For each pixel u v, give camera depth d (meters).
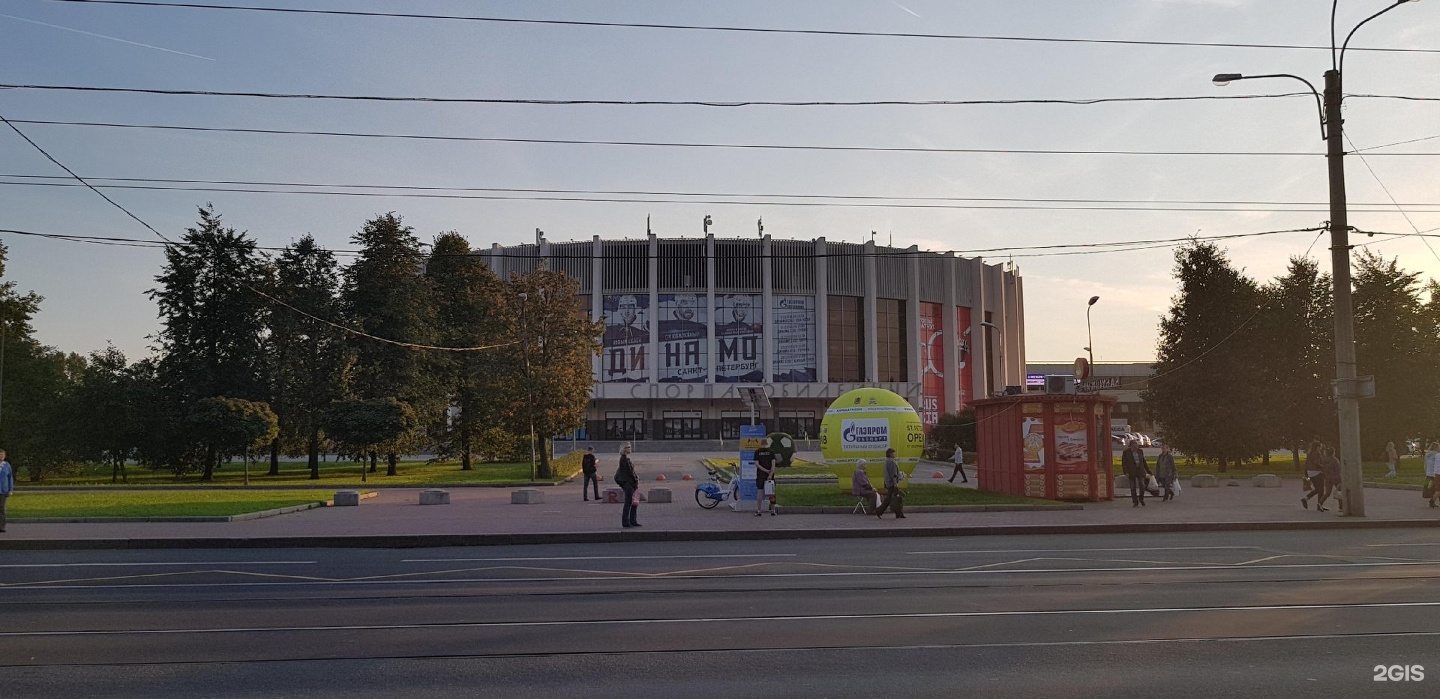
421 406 52.81
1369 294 45.72
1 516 18.84
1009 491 28.03
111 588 12.21
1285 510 24.30
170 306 50.22
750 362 91.56
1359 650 8.13
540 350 45.25
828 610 10.27
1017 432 27.55
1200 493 31.67
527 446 55.72
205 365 49.38
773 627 9.31
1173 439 48.44
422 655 8.13
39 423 44.41
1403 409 44.16
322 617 9.98
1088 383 32.00
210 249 50.16
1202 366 47.25
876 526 20.20
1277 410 45.69
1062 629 9.11
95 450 43.56
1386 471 43.97
